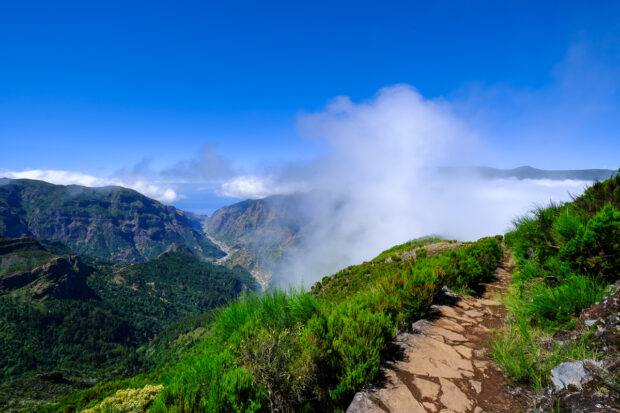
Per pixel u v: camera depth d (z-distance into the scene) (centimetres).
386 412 298
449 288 735
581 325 326
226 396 275
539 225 671
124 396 409
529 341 361
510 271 982
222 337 465
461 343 448
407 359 402
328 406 327
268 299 506
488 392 321
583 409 226
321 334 393
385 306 521
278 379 297
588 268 424
